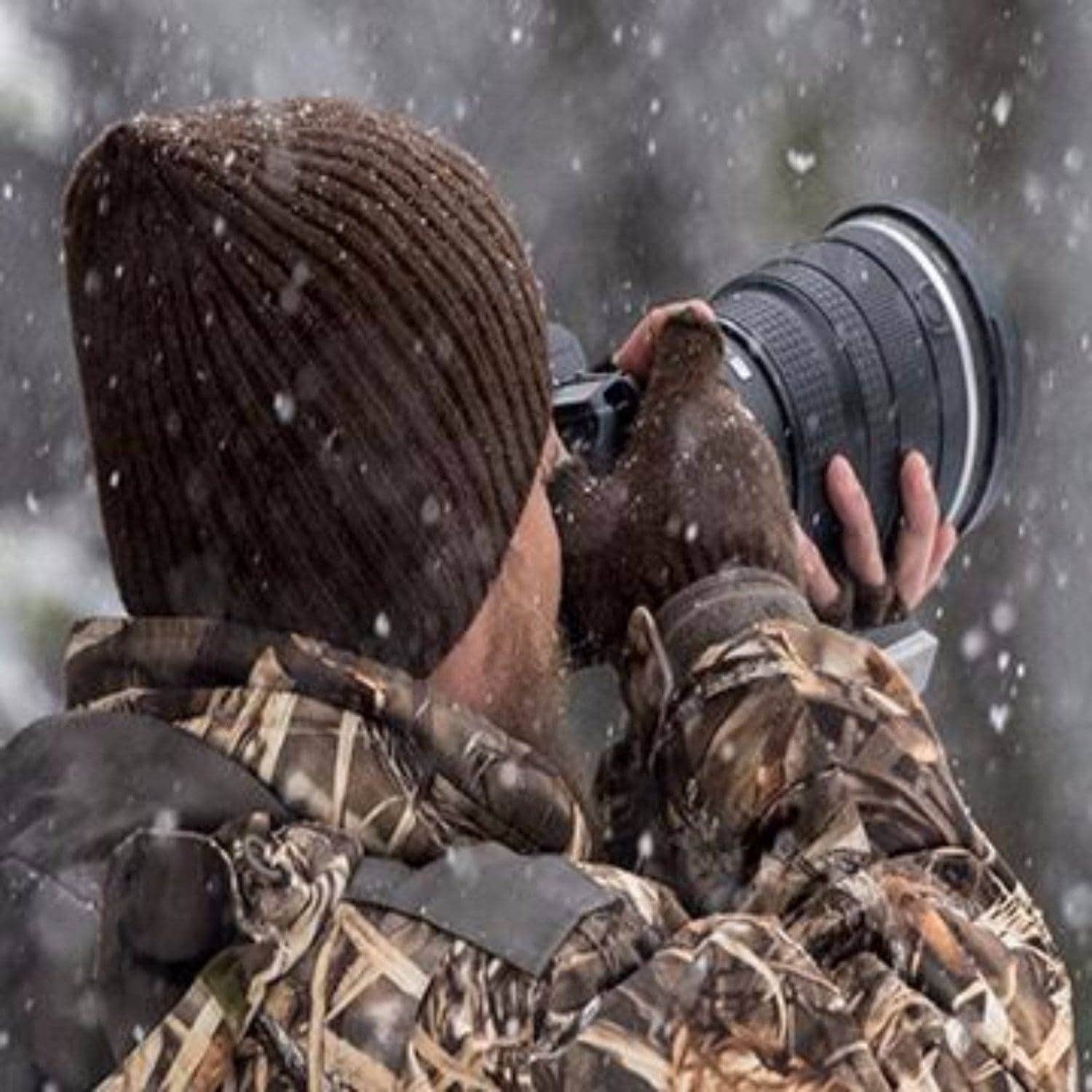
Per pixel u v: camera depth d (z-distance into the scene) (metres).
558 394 6.52
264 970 5.19
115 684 5.61
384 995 5.20
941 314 7.63
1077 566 22.48
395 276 5.57
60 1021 5.28
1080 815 22.66
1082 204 22.36
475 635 5.77
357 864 5.33
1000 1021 5.41
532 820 5.55
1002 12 22.44
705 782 5.85
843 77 22.48
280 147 5.61
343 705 5.46
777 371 7.26
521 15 22.38
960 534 8.03
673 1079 5.11
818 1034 5.18
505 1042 5.16
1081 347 22.38
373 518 5.55
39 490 19.98
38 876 5.39
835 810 5.70
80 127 20.69
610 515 6.21
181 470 5.57
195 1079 5.18
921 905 5.54
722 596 6.04
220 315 5.51
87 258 5.66
